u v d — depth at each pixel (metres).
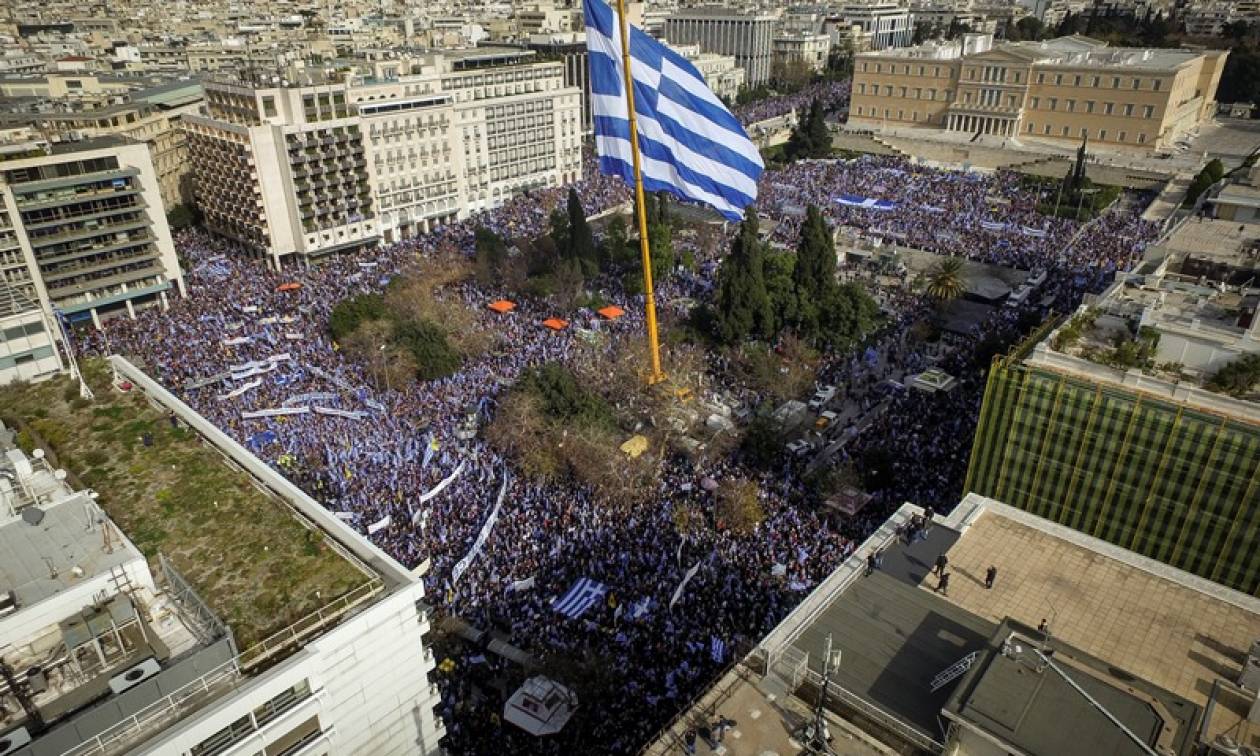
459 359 101.81
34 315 64.25
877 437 84.50
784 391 94.44
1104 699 29.61
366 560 40.72
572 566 64.69
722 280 108.94
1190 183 170.75
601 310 117.88
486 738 51.28
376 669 38.47
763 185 186.38
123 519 43.62
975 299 127.56
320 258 154.25
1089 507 64.75
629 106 74.31
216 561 40.69
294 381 96.94
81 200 120.75
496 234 142.50
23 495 41.91
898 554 43.31
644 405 90.06
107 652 34.16
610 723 50.81
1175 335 63.47
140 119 169.25
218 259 152.50
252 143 140.12
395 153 159.88
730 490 72.00
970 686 30.73
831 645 34.06
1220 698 33.88
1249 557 58.50
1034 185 179.75
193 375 97.94
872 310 110.75
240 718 33.44
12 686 31.81
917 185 181.75
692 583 61.84
